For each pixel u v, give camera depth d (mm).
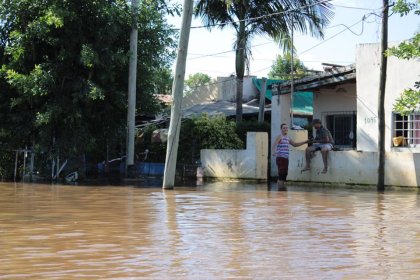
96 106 19672
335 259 5984
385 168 15641
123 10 19531
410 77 17594
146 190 14594
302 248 6578
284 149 16547
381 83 15305
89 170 22438
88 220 8820
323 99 21578
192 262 5832
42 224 8391
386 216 9414
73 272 5426
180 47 15305
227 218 9078
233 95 33781
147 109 21578
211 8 22844
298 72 28984
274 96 21031
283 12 20516
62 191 14156
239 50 23141
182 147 20906
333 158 16844
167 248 6559
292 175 17875
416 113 17516
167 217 9180
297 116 26562
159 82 25266
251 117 28969
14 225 8289
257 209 10336
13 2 18297
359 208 10570
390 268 5586
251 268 5574
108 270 5496
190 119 21062
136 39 19781
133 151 20078
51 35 18375
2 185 16312
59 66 18609
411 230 7914
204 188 15477
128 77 20234
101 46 18859
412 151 17500
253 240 7082
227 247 6625
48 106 18219
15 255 6188
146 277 5234
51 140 19141
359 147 18812
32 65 18969
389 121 18047
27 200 11844
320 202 11641
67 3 18297
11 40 18562
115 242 6934
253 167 18344
